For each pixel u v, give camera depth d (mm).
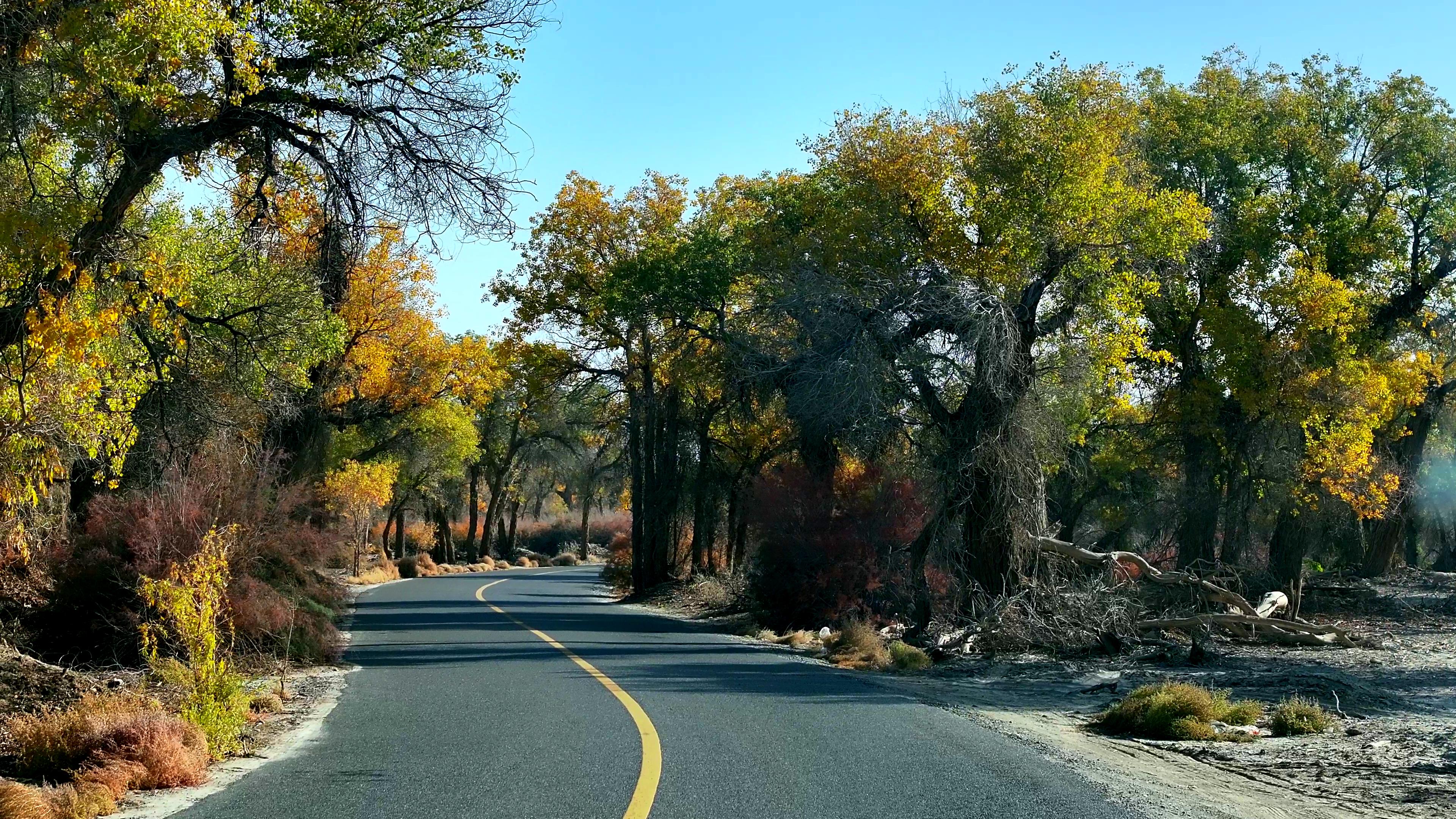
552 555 94062
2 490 11344
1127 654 19500
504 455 75562
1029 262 22641
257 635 15859
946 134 24125
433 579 53656
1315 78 33562
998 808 7496
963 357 22484
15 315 10812
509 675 15156
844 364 22594
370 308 31594
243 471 17703
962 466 21859
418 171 12859
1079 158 22625
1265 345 29641
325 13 12039
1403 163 32812
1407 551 55188
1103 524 44844
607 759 9000
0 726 10242
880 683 15359
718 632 25859
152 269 12117
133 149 11734
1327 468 29406
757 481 30172
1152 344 32031
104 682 13305
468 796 7676
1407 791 8906
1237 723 12266
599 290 38500
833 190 28422
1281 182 32875
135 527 15789
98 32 10414
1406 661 18828
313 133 12930
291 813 7230
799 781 8242
